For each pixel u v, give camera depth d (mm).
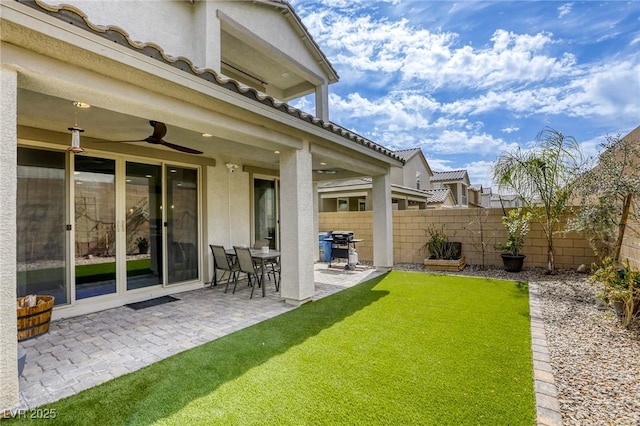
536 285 7129
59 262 5371
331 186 16875
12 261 2635
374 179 9547
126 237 6270
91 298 5695
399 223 10867
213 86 3918
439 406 2715
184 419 2580
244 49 7949
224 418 2586
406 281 7801
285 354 3742
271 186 9883
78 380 3221
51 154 5344
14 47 2623
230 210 8305
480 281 7672
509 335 4254
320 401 2801
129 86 3350
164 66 3402
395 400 2805
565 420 2535
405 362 3510
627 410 2660
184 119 4008
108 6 5312
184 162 7191
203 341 4203
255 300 6324
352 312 5344
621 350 3791
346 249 10172
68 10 2691
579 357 3619
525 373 3262
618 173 5168
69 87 3004
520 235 8625
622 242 6297
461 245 9898
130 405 2779
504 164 8633
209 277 7715
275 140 5301
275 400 2824
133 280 6359
